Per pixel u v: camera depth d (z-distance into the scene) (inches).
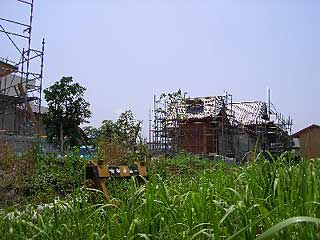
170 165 599.8
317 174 126.8
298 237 101.4
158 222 132.3
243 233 105.0
